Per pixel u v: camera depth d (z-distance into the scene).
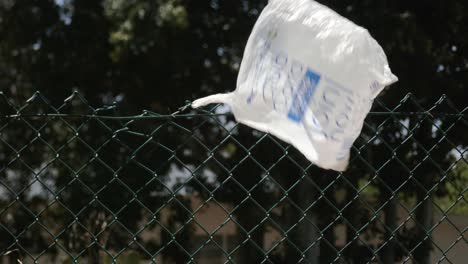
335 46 2.02
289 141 2.07
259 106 2.13
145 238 7.83
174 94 9.13
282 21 2.12
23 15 9.58
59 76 9.46
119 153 5.80
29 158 6.14
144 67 8.85
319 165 2.03
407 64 8.46
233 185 7.54
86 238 4.34
